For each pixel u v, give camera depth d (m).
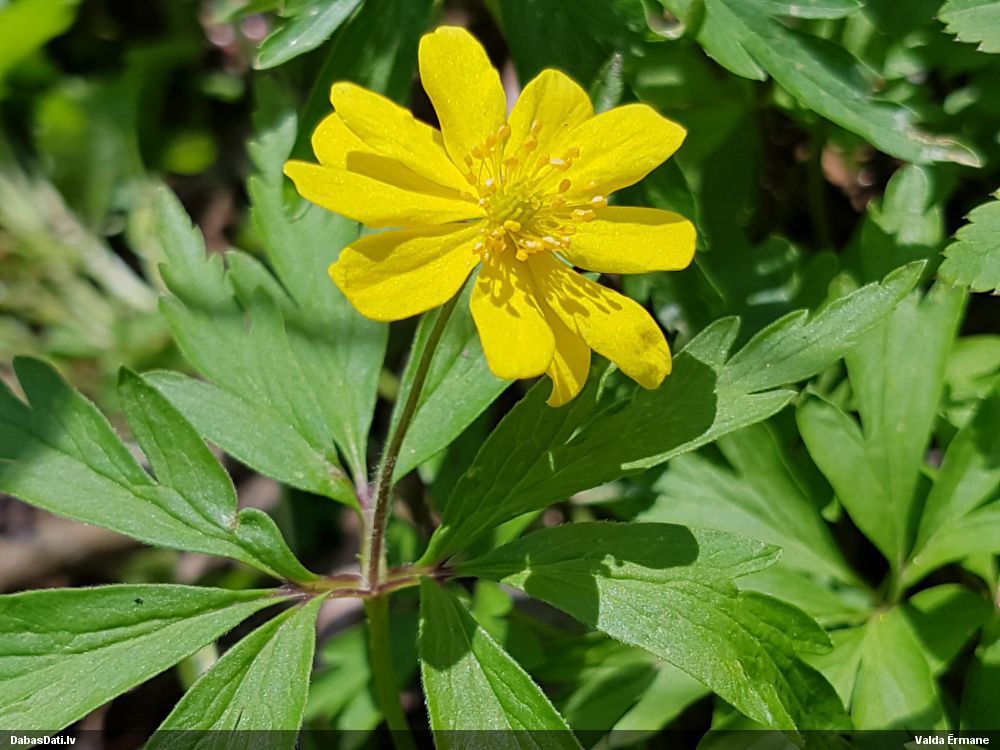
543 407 0.11
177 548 0.11
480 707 0.10
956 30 0.12
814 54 0.11
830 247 0.14
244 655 0.10
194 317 0.12
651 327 0.10
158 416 0.11
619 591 0.10
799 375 0.11
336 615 0.15
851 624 0.12
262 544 0.11
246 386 0.12
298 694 0.10
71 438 0.11
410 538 0.14
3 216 0.17
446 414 0.11
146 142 0.18
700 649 0.10
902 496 0.12
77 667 0.10
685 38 0.11
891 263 0.12
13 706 0.10
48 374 0.11
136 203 0.17
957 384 0.12
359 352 0.12
